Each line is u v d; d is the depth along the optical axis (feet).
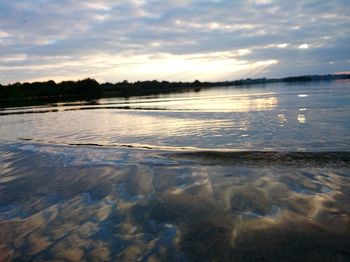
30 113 87.66
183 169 19.98
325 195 14.76
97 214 13.92
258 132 33.22
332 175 17.60
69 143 33.30
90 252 10.83
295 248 10.47
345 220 12.22
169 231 11.99
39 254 10.90
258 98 98.32
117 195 16.06
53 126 51.37
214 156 22.94
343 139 27.40
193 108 72.74
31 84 350.43
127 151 26.23
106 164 22.29
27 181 19.66
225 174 18.52
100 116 66.03
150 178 18.48
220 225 12.25
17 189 18.22
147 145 29.84
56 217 13.91
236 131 34.76
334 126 33.94
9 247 11.51
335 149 24.03
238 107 66.18
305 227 11.81
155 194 15.85
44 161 24.66
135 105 99.45
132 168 20.81
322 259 9.83
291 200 14.32
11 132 46.39
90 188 17.43
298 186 16.06
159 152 25.18
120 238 11.67
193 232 11.82
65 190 17.40
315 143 26.45
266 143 27.55
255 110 56.13
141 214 13.61
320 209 13.29
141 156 24.08
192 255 10.34
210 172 19.04
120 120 54.80
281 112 49.93
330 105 55.62
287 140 28.27
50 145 31.40
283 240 10.98
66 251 10.98
